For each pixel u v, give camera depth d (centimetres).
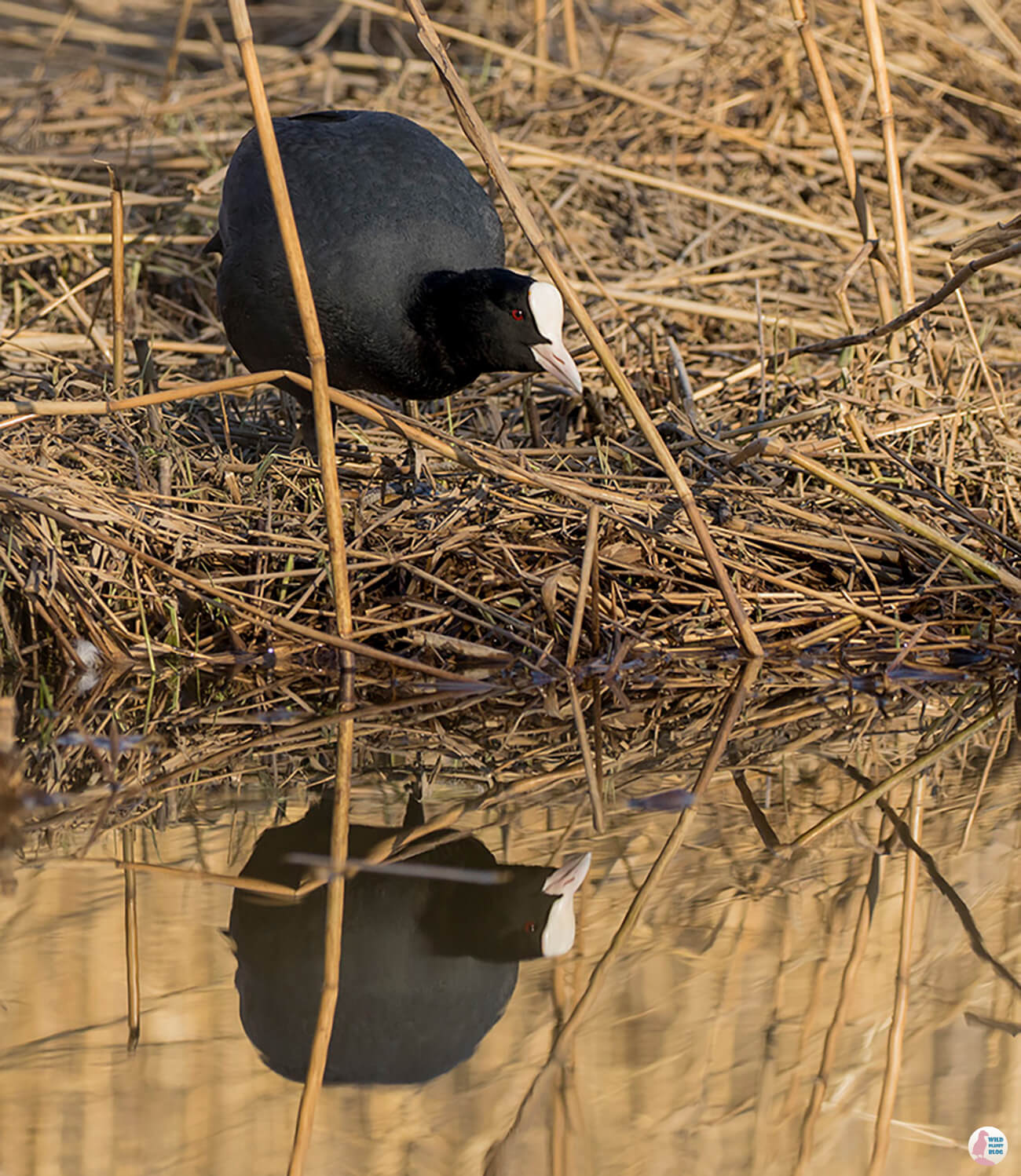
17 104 1678
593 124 1563
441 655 880
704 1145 477
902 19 1549
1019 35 1734
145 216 1378
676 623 906
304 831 672
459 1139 483
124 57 1914
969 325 1082
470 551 920
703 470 1008
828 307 1303
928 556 953
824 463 1021
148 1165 458
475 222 959
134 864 633
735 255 1343
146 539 904
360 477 1005
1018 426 1108
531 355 910
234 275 942
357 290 916
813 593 906
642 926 596
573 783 736
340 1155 473
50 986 543
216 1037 527
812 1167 472
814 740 789
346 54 1742
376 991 557
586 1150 479
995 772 748
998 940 590
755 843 669
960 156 1541
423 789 726
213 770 741
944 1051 528
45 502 885
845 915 605
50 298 1264
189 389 796
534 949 584
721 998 551
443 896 622
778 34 1577
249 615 843
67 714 800
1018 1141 486
